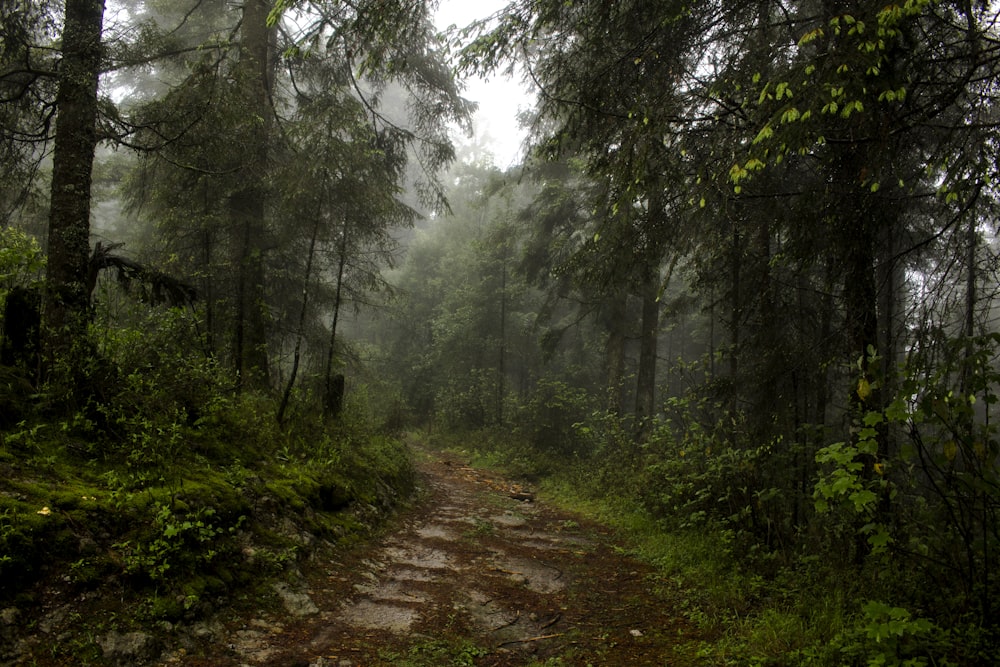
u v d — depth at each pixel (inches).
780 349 257.8
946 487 158.1
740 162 177.3
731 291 307.9
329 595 197.8
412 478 416.5
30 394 205.5
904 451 155.1
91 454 196.7
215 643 152.4
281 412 315.0
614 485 420.2
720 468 267.3
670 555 267.4
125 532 166.4
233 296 390.0
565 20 233.5
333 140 332.5
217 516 194.2
